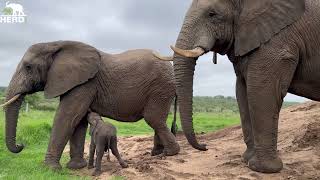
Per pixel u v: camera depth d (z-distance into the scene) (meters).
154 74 10.70
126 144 15.53
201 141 14.05
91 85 10.35
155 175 8.85
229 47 8.54
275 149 8.44
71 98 10.12
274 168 8.37
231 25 8.36
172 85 10.95
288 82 8.15
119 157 9.77
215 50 8.75
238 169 8.91
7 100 10.13
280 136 11.92
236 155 10.54
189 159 10.59
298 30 8.10
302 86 8.55
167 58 8.30
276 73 8.05
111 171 9.59
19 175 8.88
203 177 8.62
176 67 8.29
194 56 7.91
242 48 8.20
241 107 9.34
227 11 8.27
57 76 10.16
